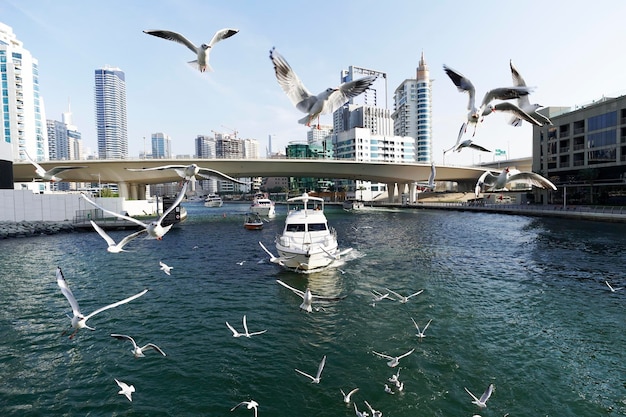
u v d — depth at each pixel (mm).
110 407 11133
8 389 12172
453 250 36656
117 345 15289
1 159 54719
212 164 85438
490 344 14984
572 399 11352
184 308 19719
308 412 10789
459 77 8109
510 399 11336
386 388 11695
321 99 5344
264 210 88062
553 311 18703
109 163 76750
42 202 56719
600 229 49062
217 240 45938
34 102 132000
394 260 31859
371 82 5492
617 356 13945
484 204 96125
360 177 105125
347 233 51375
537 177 7383
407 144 179375
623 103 68062
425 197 136125
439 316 18094
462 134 7848
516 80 7551
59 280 7262
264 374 12836
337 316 18219
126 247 40250
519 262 30484
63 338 16031
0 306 20281
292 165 91375
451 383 12188
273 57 5547
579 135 78375
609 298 20688
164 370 13188
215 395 11648
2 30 137375
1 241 43844
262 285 24125
